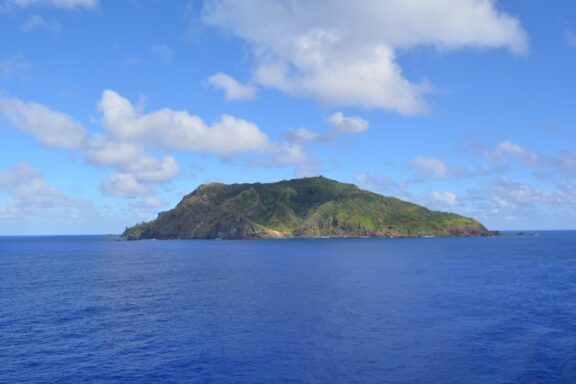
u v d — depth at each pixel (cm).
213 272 11800
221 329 5109
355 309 6181
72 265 14862
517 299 6962
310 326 5200
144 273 11756
